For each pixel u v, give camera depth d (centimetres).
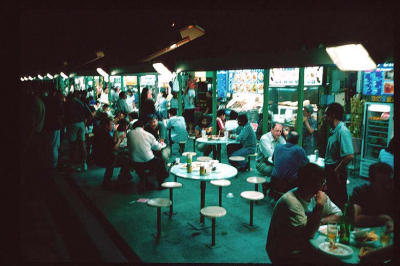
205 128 1123
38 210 632
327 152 555
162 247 515
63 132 1220
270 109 1066
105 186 802
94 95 2022
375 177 374
